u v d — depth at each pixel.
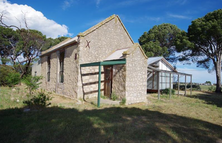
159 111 7.85
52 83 14.38
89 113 6.57
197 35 21.39
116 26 13.12
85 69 10.66
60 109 7.16
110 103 9.09
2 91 11.50
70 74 11.29
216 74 23.14
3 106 7.05
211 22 19.70
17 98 9.01
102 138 3.96
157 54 30.28
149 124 5.39
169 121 5.93
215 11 20.41
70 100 10.34
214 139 4.36
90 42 10.99
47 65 16.20
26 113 6.09
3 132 4.09
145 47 30.34
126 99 9.34
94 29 11.18
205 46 22.78
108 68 11.13
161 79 18.25
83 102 9.54
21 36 20.77
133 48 9.98
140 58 10.52
